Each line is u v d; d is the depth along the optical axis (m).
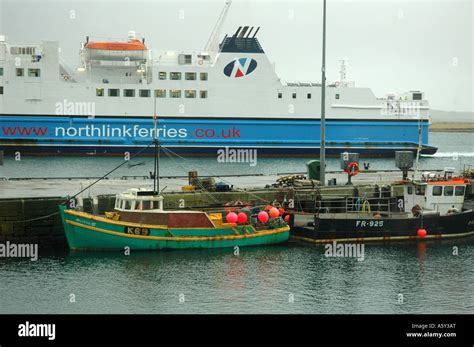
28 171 74.62
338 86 99.00
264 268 38.31
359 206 46.03
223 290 34.88
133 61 92.38
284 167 83.94
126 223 39.59
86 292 34.38
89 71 91.44
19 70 89.12
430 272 38.22
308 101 95.62
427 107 100.00
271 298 34.00
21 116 89.44
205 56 94.12
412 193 46.16
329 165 87.69
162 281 35.97
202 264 38.75
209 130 93.50
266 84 94.44
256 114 94.50
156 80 91.75
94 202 42.97
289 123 95.38
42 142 89.81
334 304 33.44
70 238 39.97
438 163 96.69
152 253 40.25
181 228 40.41
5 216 41.66
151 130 92.19
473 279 37.22
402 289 35.59
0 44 89.25
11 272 37.06
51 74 89.62
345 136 97.12
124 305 32.84
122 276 36.56
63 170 76.00
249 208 42.94
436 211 45.56
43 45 89.62
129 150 92.00
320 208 44.81
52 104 89.94
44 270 37.41
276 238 42.53
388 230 43.91
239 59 93.56
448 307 33.31
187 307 32.72
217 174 75.06
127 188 50.53
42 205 42.38
